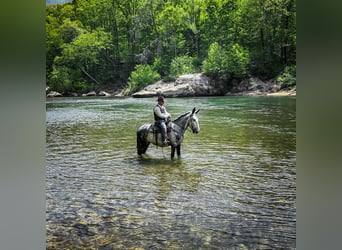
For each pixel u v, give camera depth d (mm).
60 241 4641
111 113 22938
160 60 51938
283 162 9109
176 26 53812
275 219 5418
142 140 9969
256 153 10203
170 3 55281
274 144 11516
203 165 8867
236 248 4410
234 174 8016
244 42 47469
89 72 56500
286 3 43281
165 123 9570
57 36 55812
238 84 40250
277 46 43938
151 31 57781
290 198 6383
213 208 5906
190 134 13641
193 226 5180
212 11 50844
